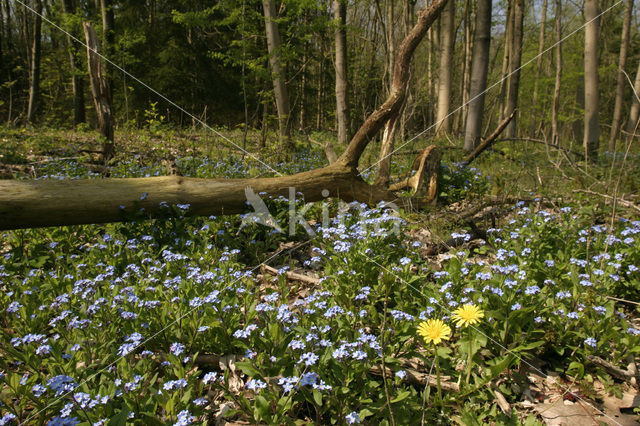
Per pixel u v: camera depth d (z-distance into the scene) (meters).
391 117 6.30
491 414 2.39
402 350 2.89
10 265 4.15
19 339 2.61
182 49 22.64
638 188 6.61
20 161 8.54
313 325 2.78
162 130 12.07
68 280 3.67
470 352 2.43
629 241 3.72
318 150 11.67
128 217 4.67
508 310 2.81
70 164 7.79
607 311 2.86
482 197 6.20
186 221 4.87
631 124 18.05
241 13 10.72
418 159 6.43
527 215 4.88
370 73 18.20
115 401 2.27
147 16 23.58
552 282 3.11
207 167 7.95
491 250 4.32
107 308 3.00
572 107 21.91
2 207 4.10
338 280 3.54
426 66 23.48
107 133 9.20
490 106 18.67
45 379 2.42
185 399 2.22
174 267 3.93
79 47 17.94
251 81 12.12
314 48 24.20
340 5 12.51
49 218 4.36
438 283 3.39
